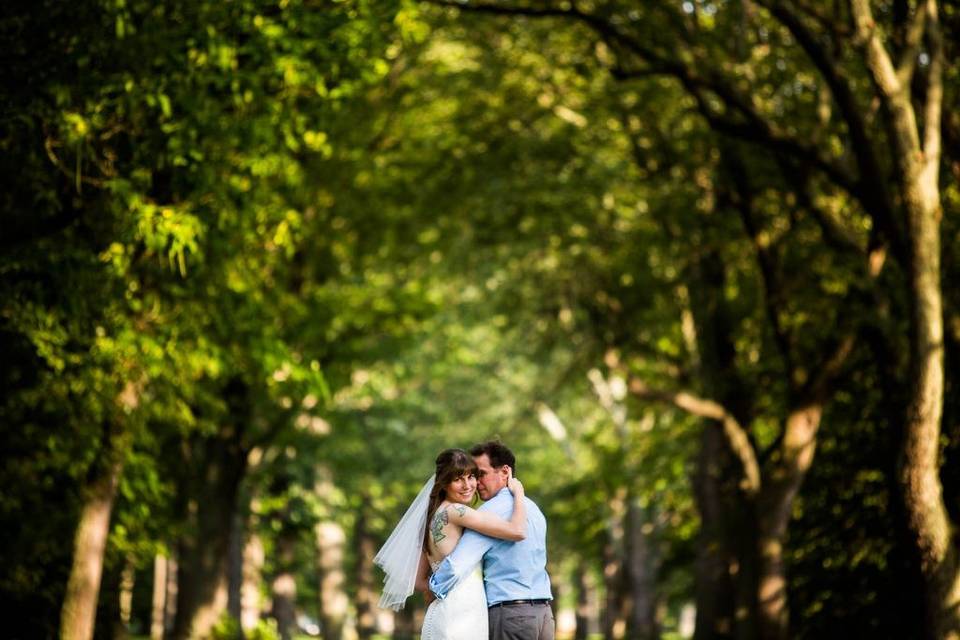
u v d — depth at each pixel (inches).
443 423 2421.3
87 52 728.3
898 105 742.5
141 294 908.6
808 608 1320.1
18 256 764.6
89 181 770.2
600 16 1071.0
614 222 1395.2
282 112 832.9
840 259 1083.9
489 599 462.9
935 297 740.7
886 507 1189.1
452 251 1496.1
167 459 1489.9
